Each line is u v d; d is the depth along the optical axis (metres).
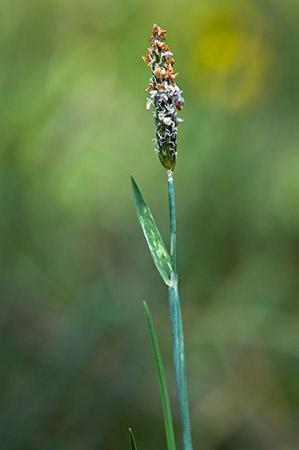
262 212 0.94
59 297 0.82
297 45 1.06
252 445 0.67
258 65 1.06
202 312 0.83
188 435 0.44
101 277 0.81
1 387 0.67
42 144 0.92
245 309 0.82
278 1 1.08
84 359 0.70
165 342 0.77
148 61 0.44
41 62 0.99
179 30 1.12
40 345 0.73
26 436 0.63
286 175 0.97
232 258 0.89
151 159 1.02
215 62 1.08
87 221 0.94
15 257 0.83
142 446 0.66
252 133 1.01
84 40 1.07
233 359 0.77
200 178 0.96
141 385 0.71
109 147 1.01
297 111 1.03
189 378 0.74
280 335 0.78
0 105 0.91
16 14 0.99
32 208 0.89
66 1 1.05
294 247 0.92
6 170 0.86
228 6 1.09
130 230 0.93
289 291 0.85
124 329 0.75
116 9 1.10
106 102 1.03
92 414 0.67
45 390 0.67
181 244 0.89
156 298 0.82
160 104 0.44
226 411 0.70
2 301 0.78
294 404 0.72
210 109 1.04
